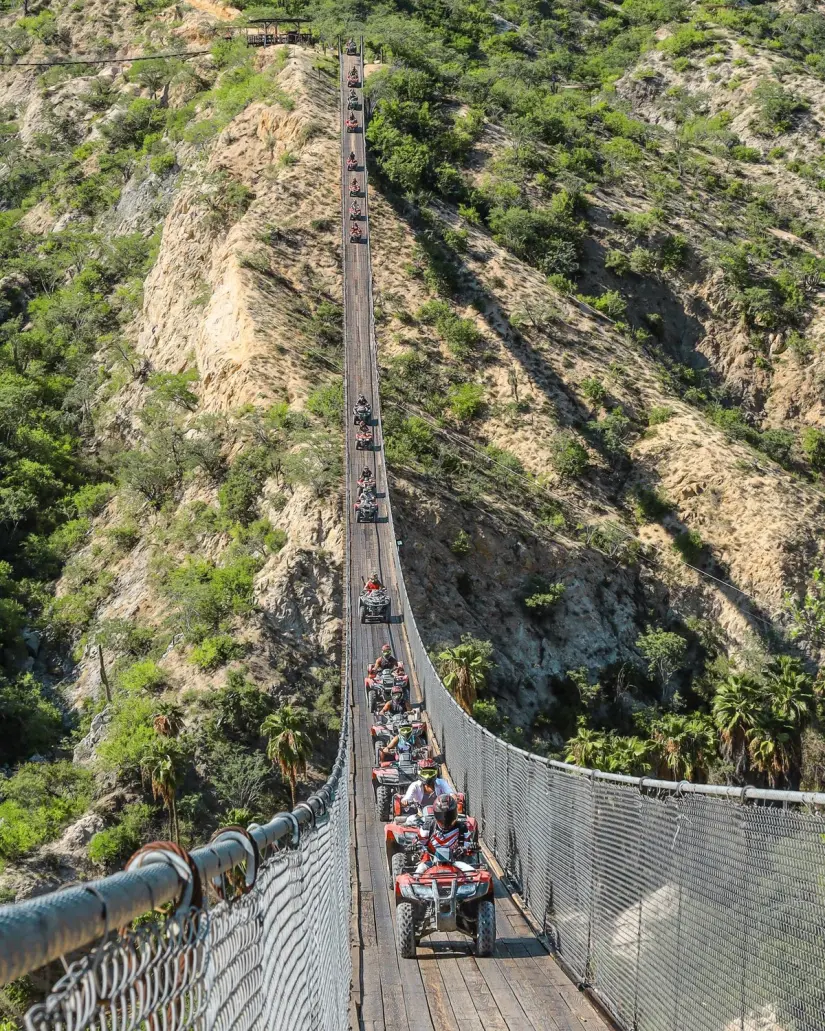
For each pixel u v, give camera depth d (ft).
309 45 520.83
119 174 485.97
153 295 386.32
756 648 268.82
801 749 197.67
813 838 20.06
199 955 9.86
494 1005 37.73
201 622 229.25
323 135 418.92
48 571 288.51
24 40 612.70
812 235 451.53
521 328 353.72
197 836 178.60
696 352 394.73
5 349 386.93
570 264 397.80
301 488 252.21
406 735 79.20
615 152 474.90
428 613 243.40
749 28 643.04
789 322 392.27
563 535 281.13
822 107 549.13
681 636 271.90
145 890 8.22
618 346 365.61
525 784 53.93
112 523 296.30
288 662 220.23
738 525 293.64
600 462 313.53
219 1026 10.91
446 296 362.74
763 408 379.35
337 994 29.81
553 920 45.50
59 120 542.57
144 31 589.32
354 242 368.48
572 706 249.75
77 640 260.21
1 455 318.45
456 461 290.15
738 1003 23.12
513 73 574.15
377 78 469.16
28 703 230.48
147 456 301.84
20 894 165.07
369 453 264.11
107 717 212.64
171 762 176.45
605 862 36.86
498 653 248.52
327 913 26.66
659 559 288.30
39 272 440.86
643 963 31.42
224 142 427.74
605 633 265.13
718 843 24.99
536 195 432.66
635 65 634.43
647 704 256.32
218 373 311.68
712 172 493.36
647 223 419.74
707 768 179.93
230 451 281.54
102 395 363.15
